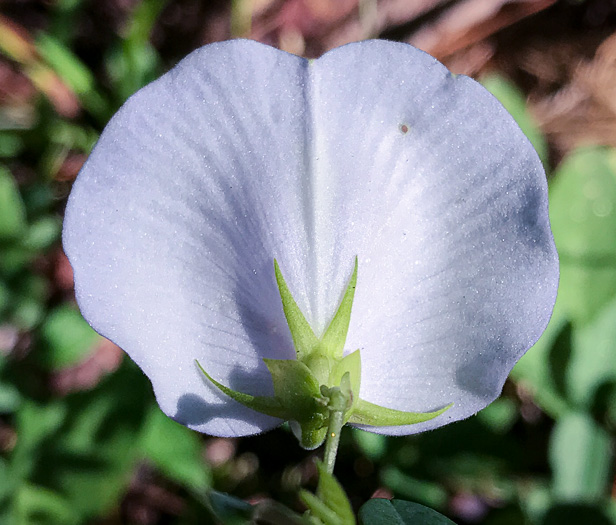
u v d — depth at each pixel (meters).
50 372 0.14
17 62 0.16
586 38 0.18
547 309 0.09
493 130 0.09
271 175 0.09
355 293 0.09
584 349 0.13
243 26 0.17
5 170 0.14
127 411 0.12
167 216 0.09
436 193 0.09
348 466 0.14
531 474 0.13
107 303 0.09
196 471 0.13
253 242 0.09
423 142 0.09
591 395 0.13
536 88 0.18
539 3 0.18
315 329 0.09
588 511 0.12
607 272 0.14
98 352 0.14
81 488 0.12
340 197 0.09
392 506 0.09
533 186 0.09
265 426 0.09
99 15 0.17
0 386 0.13
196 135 0.09
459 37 0.18
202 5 0.17
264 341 0.09
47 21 0.17
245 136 0.09
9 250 0.14
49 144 0.15
